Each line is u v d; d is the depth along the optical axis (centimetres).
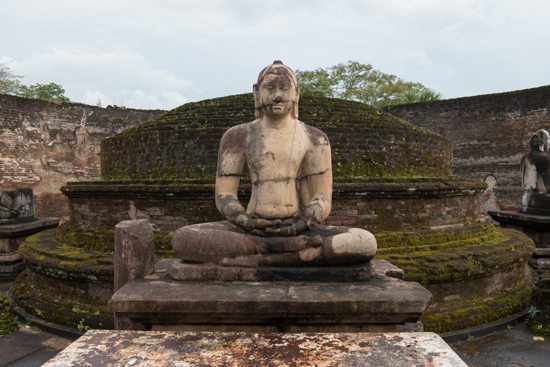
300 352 169
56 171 1420
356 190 568
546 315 514
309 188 354
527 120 1323
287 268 298
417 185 587
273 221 310
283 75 333
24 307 593
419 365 155
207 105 775
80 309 531
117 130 1534
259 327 268
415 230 600
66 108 1434
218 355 166
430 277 504
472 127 1439
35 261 581
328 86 2727
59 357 162
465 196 689
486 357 445
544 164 879
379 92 2656
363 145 648
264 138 341
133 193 602
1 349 478
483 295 563
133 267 316
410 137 686
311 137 353
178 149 647
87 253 567
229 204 334
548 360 438
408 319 258
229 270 296
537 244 852
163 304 251
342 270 295
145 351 169
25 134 1359
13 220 905
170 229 592
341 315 257
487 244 608
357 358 162
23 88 2228
